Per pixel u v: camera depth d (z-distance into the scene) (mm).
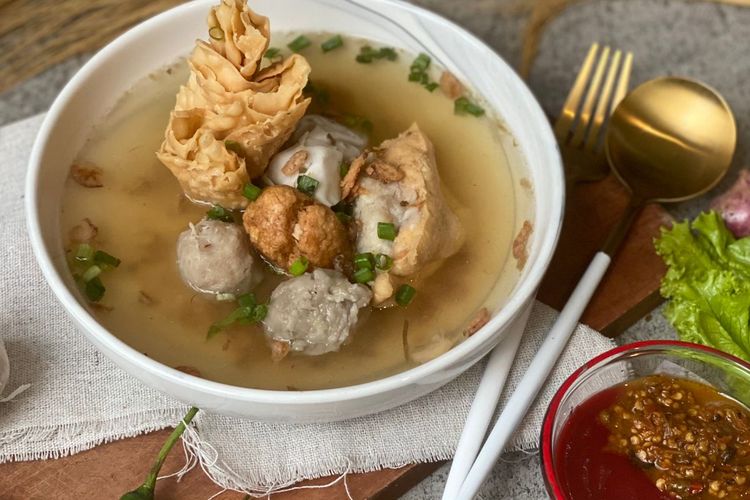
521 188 449
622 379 410
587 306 454
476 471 395
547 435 383
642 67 585
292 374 397
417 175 425
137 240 429
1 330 432
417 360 403
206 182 420
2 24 590
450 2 613
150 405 413
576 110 526
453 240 431
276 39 496
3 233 458
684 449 389
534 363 422
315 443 408
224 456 404
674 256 458
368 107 477
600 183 494
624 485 390
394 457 408
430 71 490
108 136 457
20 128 494
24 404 415
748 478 384
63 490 400
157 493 399
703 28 606
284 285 403
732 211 474
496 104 471
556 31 606
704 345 431
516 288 408
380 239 416
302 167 422
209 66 423
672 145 497
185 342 403
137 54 467
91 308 409
